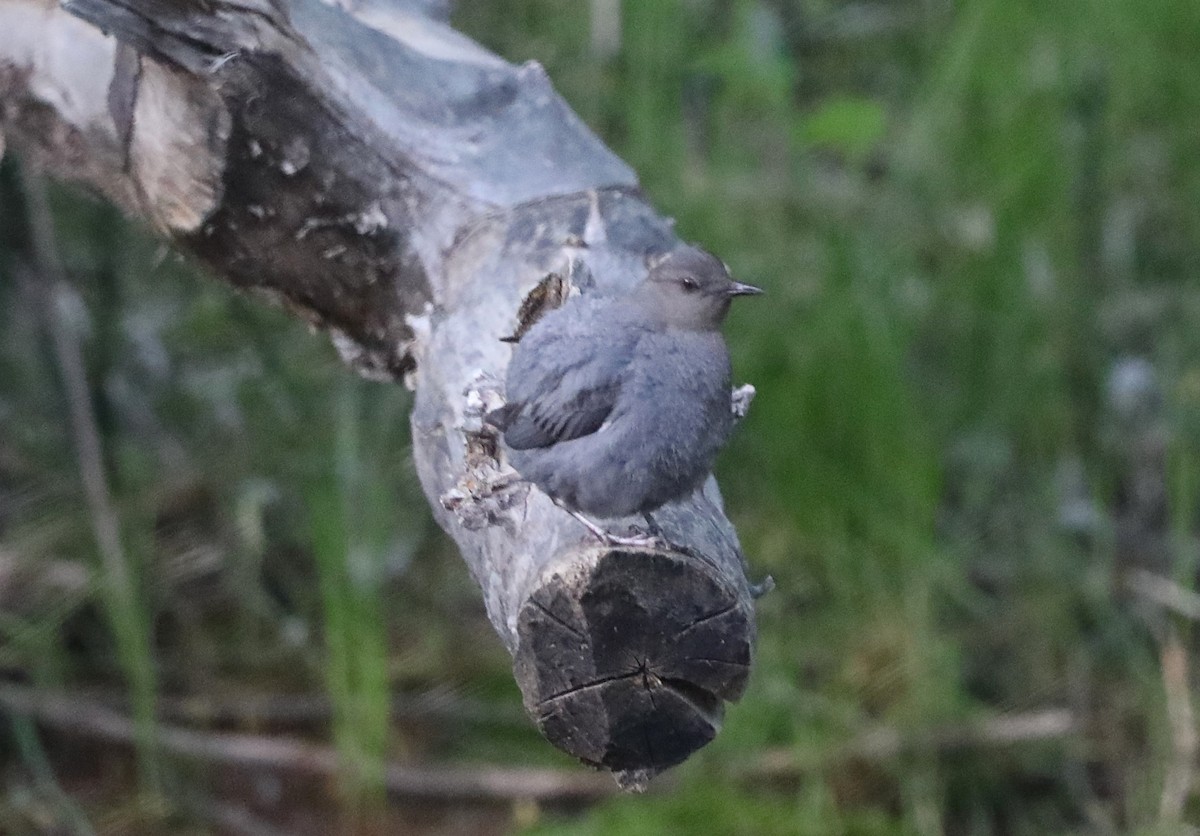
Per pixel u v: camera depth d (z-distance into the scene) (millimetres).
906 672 10719
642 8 11750
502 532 5469
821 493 10992
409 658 11414
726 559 5406
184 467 11672
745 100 13148
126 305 11984
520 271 6395
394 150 6699
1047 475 11898
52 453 11633
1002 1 13195
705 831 9836
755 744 10531
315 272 6965
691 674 5031
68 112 7051
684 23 12156
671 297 5750
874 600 10945
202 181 6688
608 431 5434
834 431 10953
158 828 10156
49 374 11508
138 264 11930
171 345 12023
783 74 11391
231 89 6332
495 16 12367
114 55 6773
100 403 11344
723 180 11938
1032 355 12031
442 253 6723
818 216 11914
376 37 6949
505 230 6570
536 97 7121
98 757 10852
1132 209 12938
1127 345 12414
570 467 5414
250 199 6723
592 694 5043
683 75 11969
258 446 11422
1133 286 12570
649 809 10062
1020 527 11742
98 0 6051
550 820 10359
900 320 11117
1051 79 12781
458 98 6992
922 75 13992
